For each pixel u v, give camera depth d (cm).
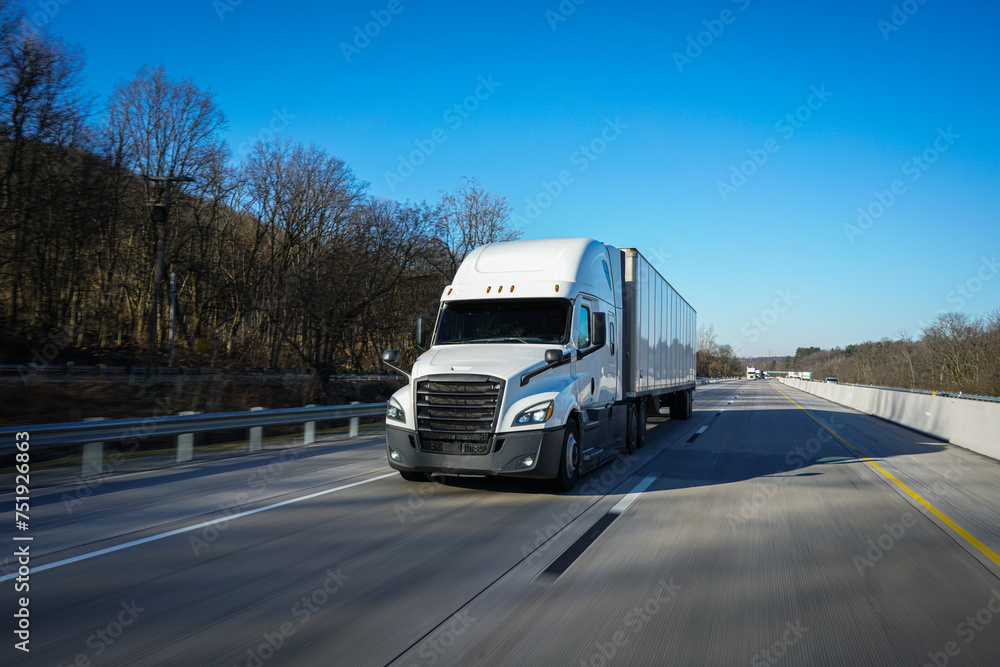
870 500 829
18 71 3050
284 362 4431
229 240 5438
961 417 1581
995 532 662
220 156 4966
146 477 951
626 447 1247
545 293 927
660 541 602
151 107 4816
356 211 3628
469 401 788
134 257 5034
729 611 424
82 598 434
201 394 3014
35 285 3778
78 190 3538
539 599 441
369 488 857
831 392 4619
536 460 779
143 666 334
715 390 6406
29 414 2605
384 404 1764
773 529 657
